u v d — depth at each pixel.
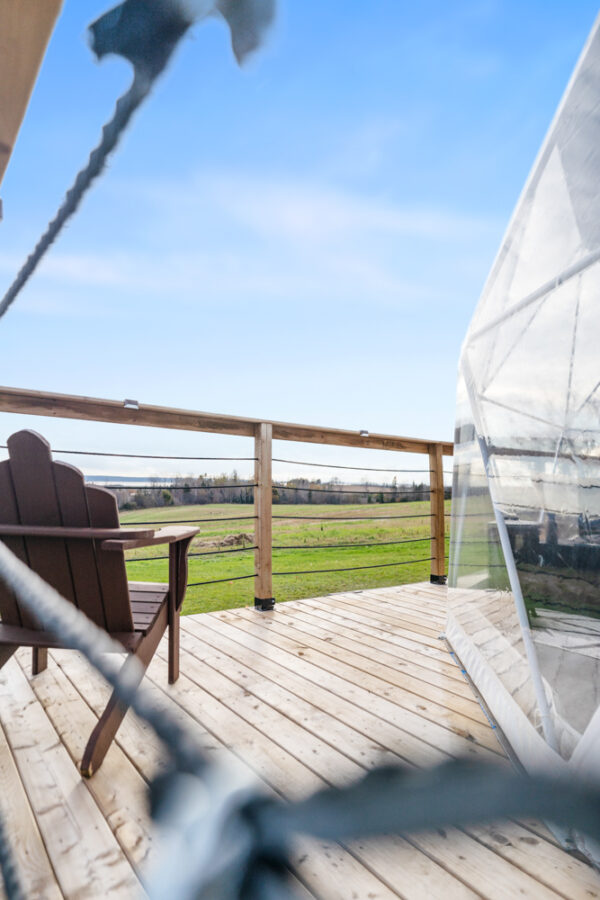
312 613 3.01
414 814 0.12
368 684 1.96
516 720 1.45
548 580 1.33
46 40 0.28
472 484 2.16
